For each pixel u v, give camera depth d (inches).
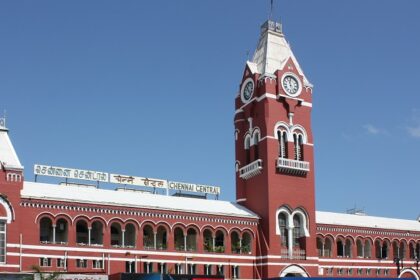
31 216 2982.3
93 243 3319.4
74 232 3080.7
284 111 3860.7
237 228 3604.8
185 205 3538.4
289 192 3754.9
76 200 3107.8
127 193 3481.8
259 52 4079.7
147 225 3314.5
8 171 2950.3
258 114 3855.8
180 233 3513.8
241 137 3981.3
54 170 3516.2
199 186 4042.8
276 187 3708.2
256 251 3636.8
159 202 3464.6
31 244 2950.3
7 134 3142.2
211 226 3518.7
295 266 3651.6
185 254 3383.4
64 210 3078.2
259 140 3811.5
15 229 2915.8
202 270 3422.7
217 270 3472.0
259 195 3742.6
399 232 4384.8
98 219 3164.4
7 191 2928.2
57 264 2997.0
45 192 3120.1
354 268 4092.0
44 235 3265.3
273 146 3752.5
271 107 3804.1
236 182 3951.8
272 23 4119.1
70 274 2682.1
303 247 3735.2
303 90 3964.1
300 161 3814.0
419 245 4495.6
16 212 2933.1
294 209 3754.9
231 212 3617.1
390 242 4325.8
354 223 4205.2
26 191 3065.9
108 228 3179.1
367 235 4222.4
